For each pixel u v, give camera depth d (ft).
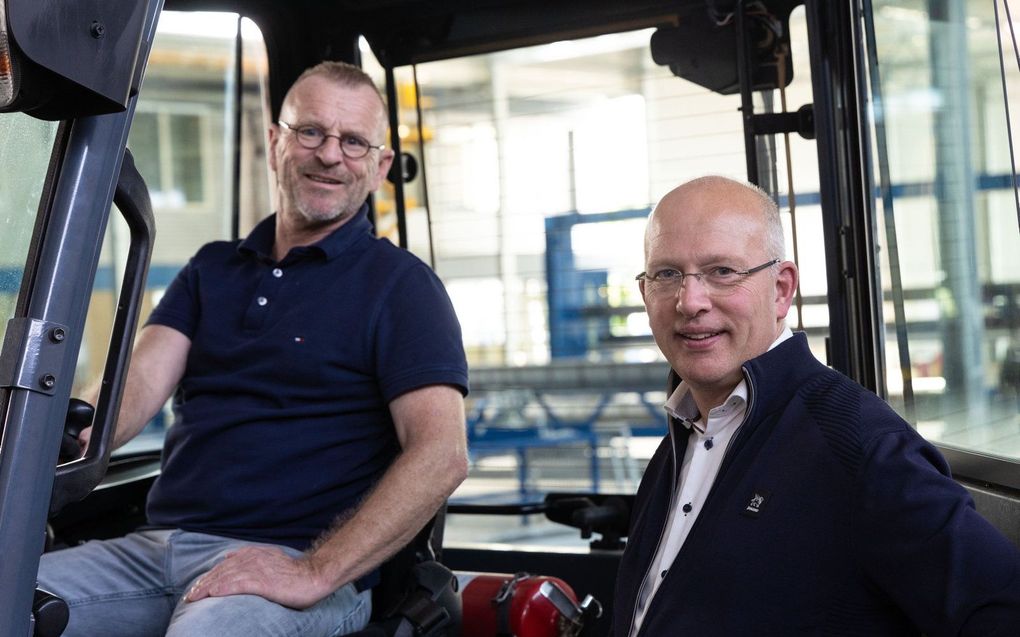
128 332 4.58
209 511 6.84
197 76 12.50
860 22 7.11
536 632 7.33
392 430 7.16
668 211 4.93
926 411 6.59
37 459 3.95
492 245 9.46
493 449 10.19
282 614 5.98
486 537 12.69
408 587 6.78
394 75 9.26
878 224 7.16
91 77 3.75
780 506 4.34
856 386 4.57
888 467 4.11
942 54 6.08
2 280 4.09
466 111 9.28
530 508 9.30
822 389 4.56
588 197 9.17
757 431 4.60
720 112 8.57
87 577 6.65
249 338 7.13
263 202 9.53
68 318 4.04
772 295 4.88
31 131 4.14
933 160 6.28
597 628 8.65
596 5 8.65
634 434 10.05
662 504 5.15
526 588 7.43
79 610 6.52
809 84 8.03
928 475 4.04
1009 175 5.29
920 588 3.89
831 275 7.45
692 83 8.61
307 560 6.19
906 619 4.24
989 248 5.57
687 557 4.54
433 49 9.15
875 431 4.26
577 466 9.94
